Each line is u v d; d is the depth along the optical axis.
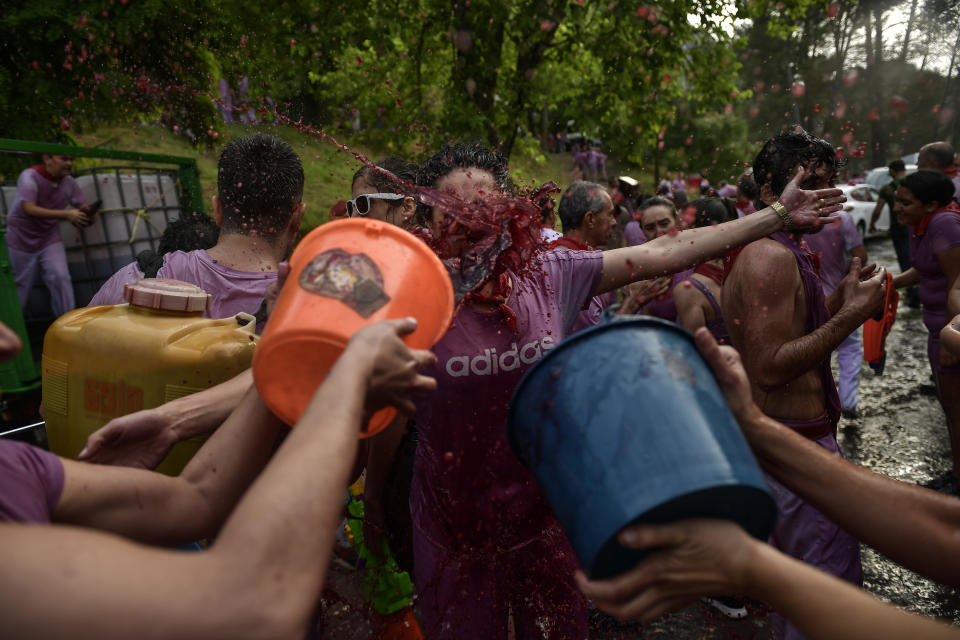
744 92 9.88
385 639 2.23
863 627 0.77
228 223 2.14
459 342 1.54
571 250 1.78
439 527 1.71
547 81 9.13
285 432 1.32
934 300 3.77
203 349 1.44
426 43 8.43
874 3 8.69
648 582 0.86
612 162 11.15
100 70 5.83
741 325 2.24
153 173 5.19
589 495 0.89
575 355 0.98
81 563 0.58
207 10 6.47
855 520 1.04
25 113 5.47
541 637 1.78
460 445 1.61
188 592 0.60
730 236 1.80
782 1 9.41
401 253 1.16
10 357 0.82
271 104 6.88
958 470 3.81
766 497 0.86
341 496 0.74
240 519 0.68
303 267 1.13
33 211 4.51
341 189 6.52
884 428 4.79
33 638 0.55
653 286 3.23
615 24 8.46
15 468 0.87
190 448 1.43
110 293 2.31
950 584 1.02
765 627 2.71
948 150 6.13
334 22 7.25
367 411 0.90
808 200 1.81
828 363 2.22
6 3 5.39
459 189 1.61
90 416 1.53
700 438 0.86
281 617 0.64
